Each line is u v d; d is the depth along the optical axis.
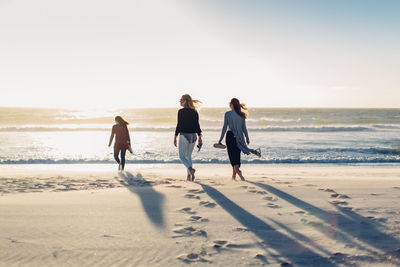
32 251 2.45
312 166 11.53
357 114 86.12
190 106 6.32
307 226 3.08
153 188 5.04
